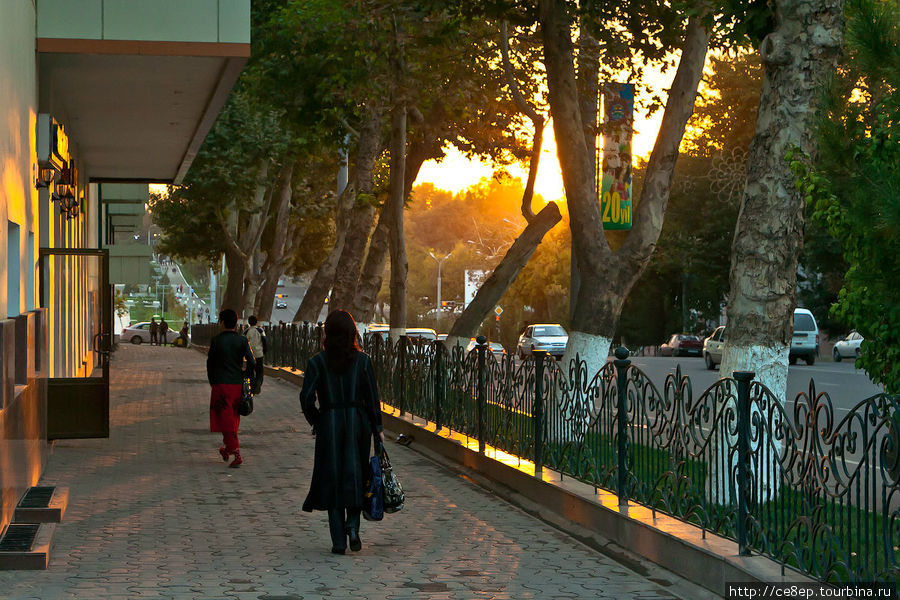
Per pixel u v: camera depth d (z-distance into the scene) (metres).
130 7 13.91
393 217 22.80
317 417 8.30
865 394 24.52
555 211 20.86
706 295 65.56
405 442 15.85
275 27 23.17
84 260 27.66
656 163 14.29
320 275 38.94
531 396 11.38
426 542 8.72
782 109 9.78
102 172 29.03
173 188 47.91
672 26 15.98
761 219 9.89
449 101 22.83
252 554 8.13
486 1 15.44
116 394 24.75
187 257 56.06
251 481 11.88
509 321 88.81
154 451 14.38
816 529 6.10
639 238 14.23
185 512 9.89
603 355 14.24
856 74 8.22
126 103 17.69
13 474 9.12
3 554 7.51
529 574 7.60
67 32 13.72
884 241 7.96
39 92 14.92
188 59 14.34
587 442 9.84
